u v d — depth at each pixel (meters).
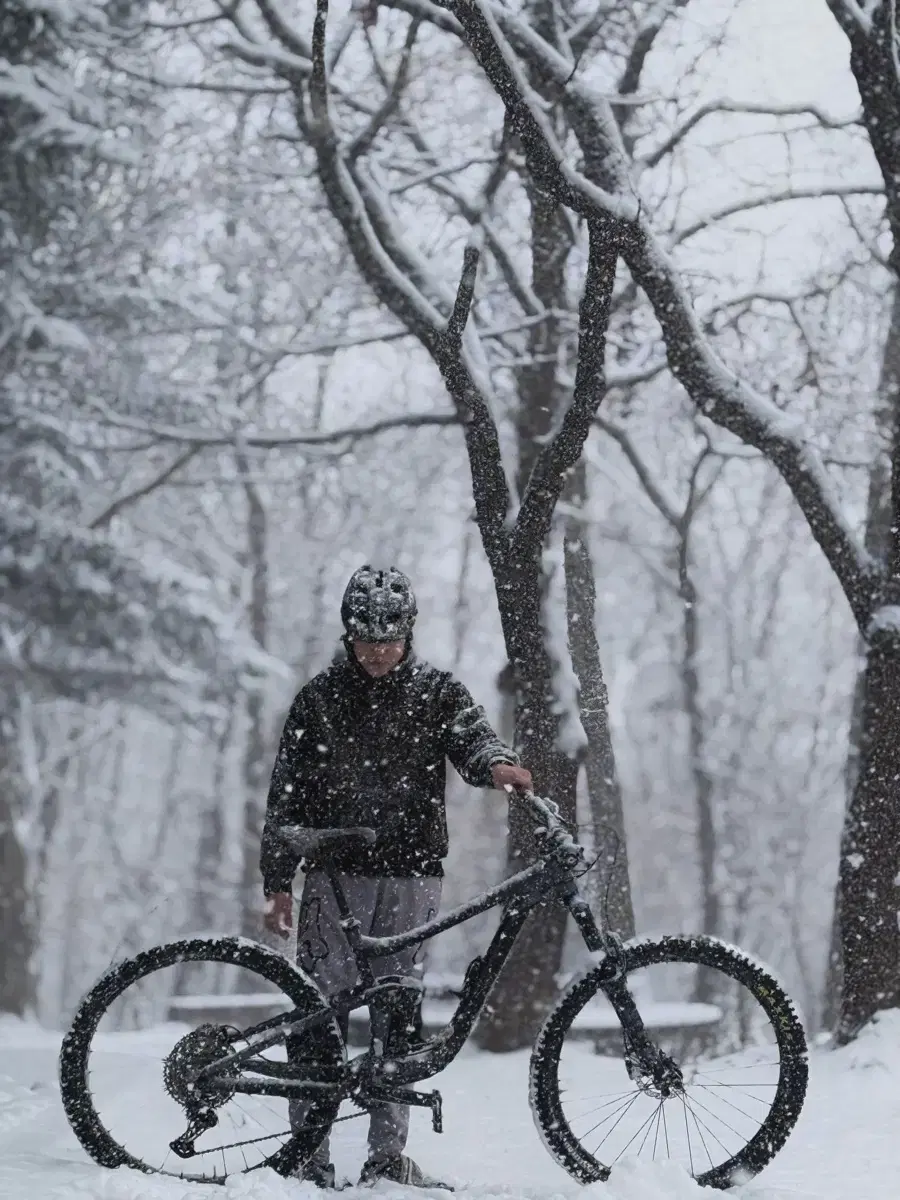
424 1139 12.23
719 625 72.88
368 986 9.95
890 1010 15.11
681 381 16.83
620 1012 9.87
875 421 26.25
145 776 96.25
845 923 15.66
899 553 15.92
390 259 19.50
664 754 83.94
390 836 10.17
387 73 25.64
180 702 43.81
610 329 24.69
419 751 10.24
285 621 68.25
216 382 34.56
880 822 15.58
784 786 75.25
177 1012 29.69
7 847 49.91
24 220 33.59
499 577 14.94
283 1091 9.86
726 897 67.81
